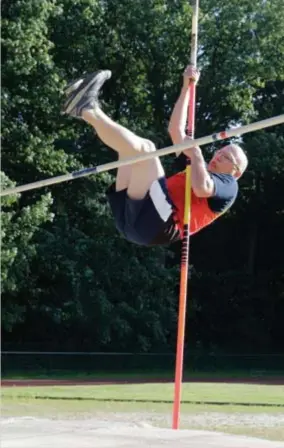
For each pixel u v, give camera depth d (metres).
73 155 31.73
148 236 6.06
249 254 42.47
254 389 23.14
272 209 41.38
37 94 29.02
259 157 37.62
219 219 42.00
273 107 40.47
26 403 17.45
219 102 36.28
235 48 35.19
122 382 27.53
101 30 33.59
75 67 33.50
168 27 34.41
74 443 7.71
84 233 33.44
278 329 42.03
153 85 35.75
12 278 29.31
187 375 32.56
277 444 7.78
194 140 6.13
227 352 40.47
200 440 7.82
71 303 32.44
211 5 34.69
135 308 34.06
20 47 27.06
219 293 41.41
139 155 5.76
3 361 32.78
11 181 27.38
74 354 33.66
